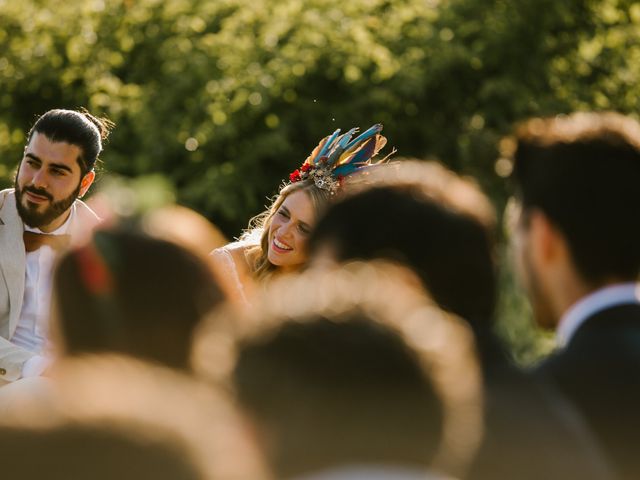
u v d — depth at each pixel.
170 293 2.45
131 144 20.50
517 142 3.61
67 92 21.33
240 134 19.88
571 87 20.61
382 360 2.00
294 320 2.06
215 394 2.24
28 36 21.47
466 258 3.03
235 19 21.05
